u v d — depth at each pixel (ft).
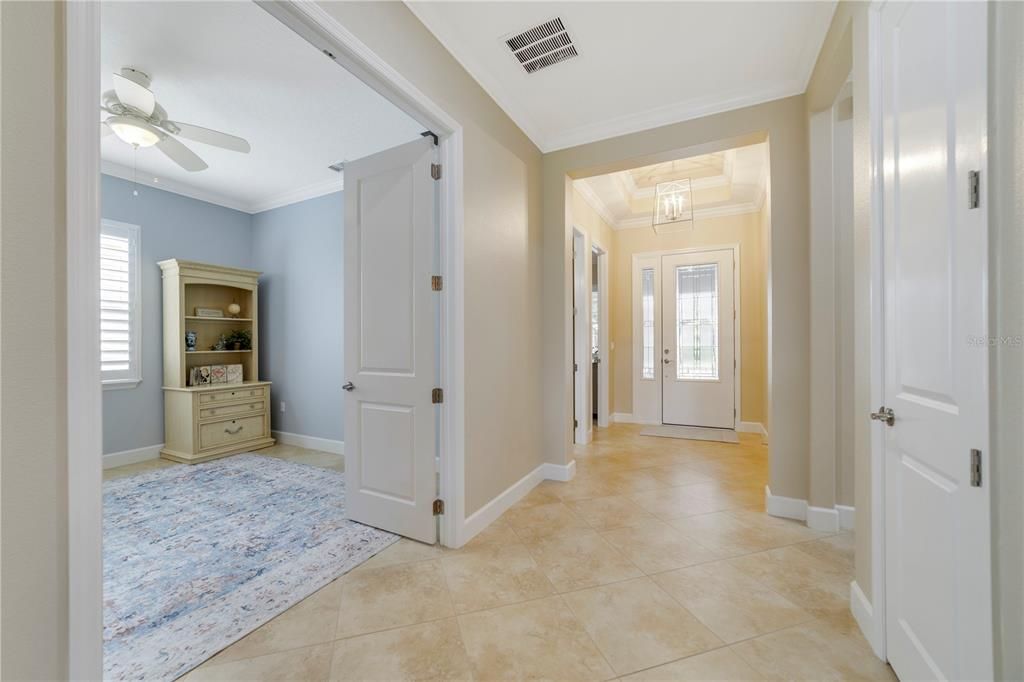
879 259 4.76
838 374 8.25
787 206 8.74
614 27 7.22
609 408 18.34
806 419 8.57
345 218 8.54
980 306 3.11
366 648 4.98
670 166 15.33
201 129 8.40
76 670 2.73
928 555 3.83
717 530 8.09
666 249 18.21
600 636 5.16
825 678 4.49
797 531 8.05
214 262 15.20
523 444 10.07
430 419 7.45
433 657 4.83
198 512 9.12
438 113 7.00
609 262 18.47
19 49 2.53
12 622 2.50
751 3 6.70
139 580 6.45
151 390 13.58
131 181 13.25
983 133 3.06
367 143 11.31
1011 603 2.88
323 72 8.34
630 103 9.50
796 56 7.97
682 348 17.99
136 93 7.41
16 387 2.52
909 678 4.15
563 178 11.08
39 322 2.61
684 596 5.96
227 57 7.88
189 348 14.07
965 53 3.25
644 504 9.41
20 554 2.53
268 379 16.05
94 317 2.84
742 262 16.93
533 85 8.82
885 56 4.62
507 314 9.35
